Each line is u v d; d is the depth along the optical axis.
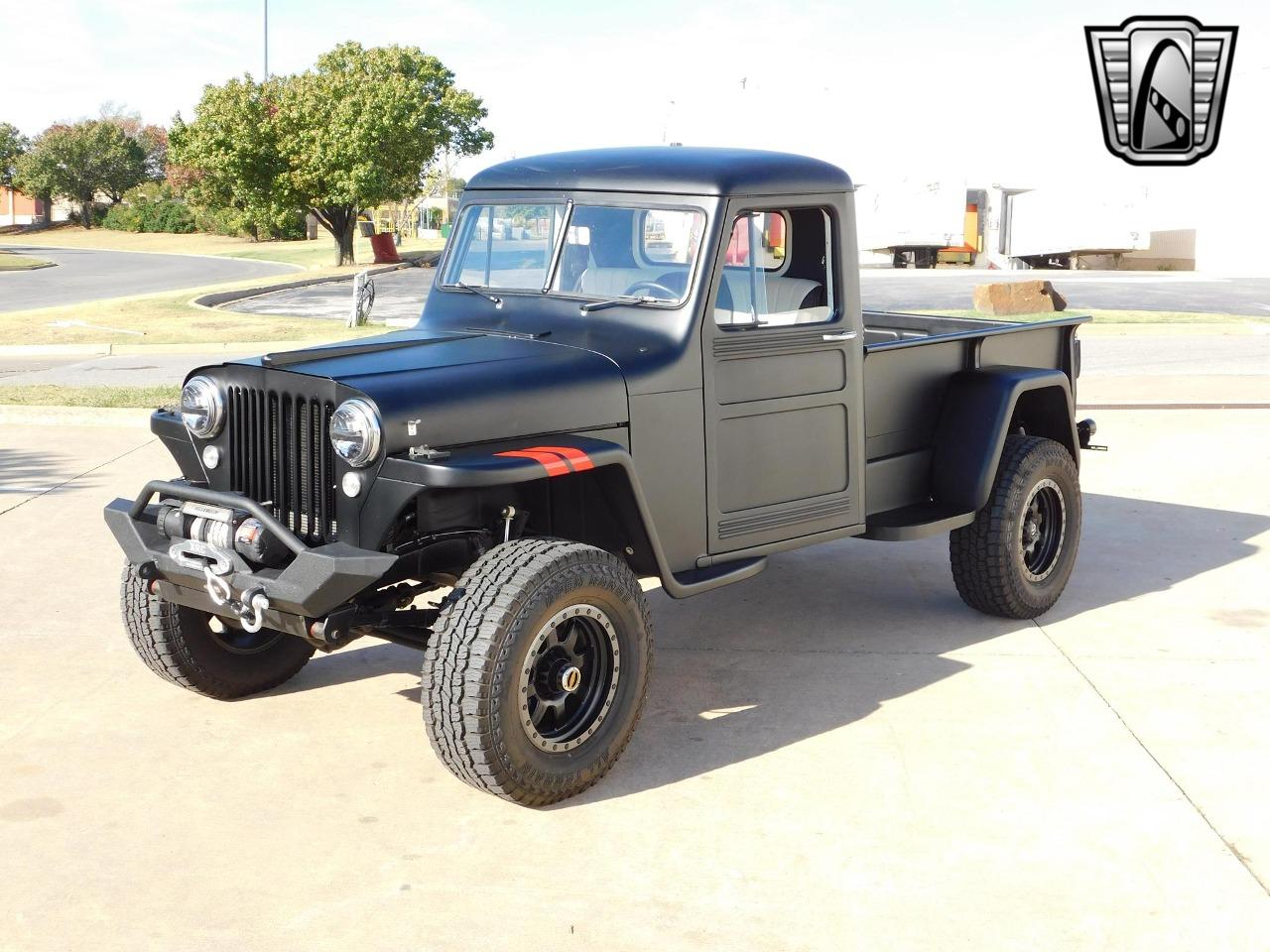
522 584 3.53
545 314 4.43
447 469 3.44
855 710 4.44
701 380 4.23
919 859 3.40
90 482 8.23
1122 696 4.53
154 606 4.29
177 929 3.08
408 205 59.12
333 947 3.01
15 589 5.95
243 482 3.99
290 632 3.78
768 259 4.44
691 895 3.23
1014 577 5.27
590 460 3.69
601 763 3.79
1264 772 3.90
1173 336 17.52
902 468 5.15
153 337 18.77
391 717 4.45
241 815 3.69
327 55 40.91
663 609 5.70
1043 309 19.88
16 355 17.42
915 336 5.72
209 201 42.47
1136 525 7.03
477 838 3.54
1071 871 3.33
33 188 92.12
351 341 4.32
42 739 4.23
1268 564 6.23
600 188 4.39
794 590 5.97
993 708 4.44
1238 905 3.16
